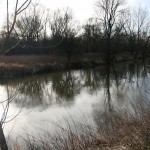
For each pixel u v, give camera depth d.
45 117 11.97
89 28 57.44
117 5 46.47
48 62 34.06
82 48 49.50
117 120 8.18
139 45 59.97
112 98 15.64
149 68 34.66
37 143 7.43
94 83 23.14
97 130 8.04
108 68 36.81
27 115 12.30
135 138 5.54
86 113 12.28
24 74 27.78
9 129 10.05
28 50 38.66
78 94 17.95
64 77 27.61
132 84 20.83
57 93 18.56
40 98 16.55
